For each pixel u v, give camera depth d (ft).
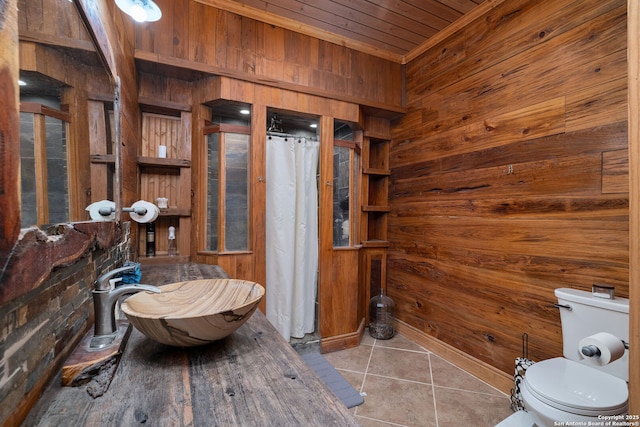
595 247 4.77
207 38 6.52
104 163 3.37
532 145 5.68
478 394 6.04
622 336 4.18
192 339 2.35
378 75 8.62
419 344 8.23
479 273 6.68
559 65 5.28
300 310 7.63
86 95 2.78
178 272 5.53
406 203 8.80
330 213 7.89
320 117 7.71
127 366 2.25
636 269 2.48
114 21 4.07
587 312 4.56
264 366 2.29
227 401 1.85
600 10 4.73
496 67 6.38
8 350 1.45
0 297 1.29
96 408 1.76
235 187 6.89
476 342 6.73
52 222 1.99
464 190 7.06
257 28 7.02
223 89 6.54
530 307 5.68
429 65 8.12
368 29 7.63
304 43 7.56
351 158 8.36
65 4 2.25
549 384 4.05
